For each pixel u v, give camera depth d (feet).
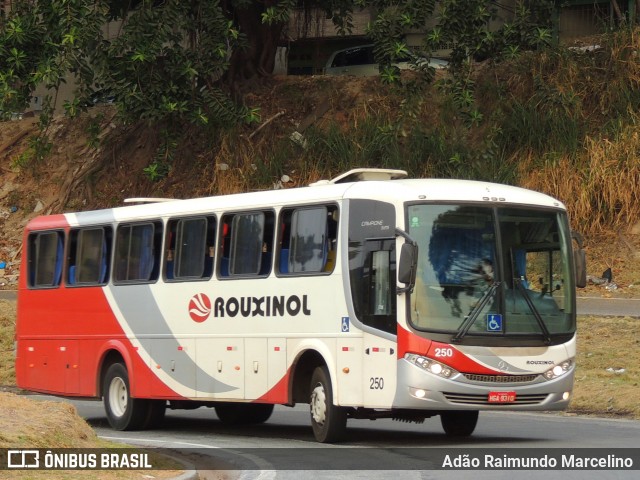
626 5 144.66
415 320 55.16
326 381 59.72
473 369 55.42
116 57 116.67
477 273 56.59
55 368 79.36
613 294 103.81
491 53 122.31
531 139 122.31
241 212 66.59
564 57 129.90
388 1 122.11
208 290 67.77
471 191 57.82
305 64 160.97
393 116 131.64
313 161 127.65
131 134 143.23
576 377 81.20
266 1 134.31
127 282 73.77
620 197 114.21
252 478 46.57
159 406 72.90
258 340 64.08
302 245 61.98
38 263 81.92
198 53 120.37
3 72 119.65
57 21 116.16
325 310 59.72
